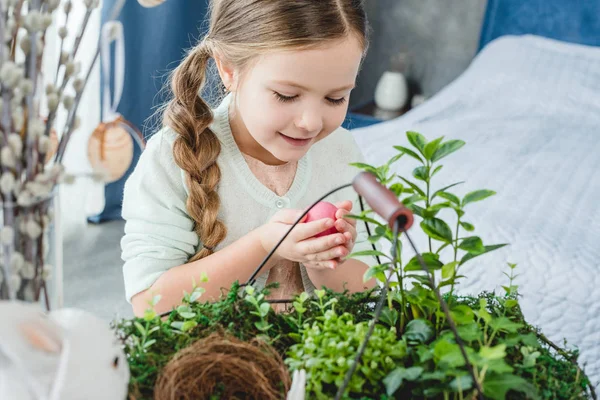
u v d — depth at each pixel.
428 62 3.62
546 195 1.91
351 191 1.18
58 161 0.59
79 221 2.85
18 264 0.53
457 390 0.55
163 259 0.98
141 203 1.01
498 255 1.57
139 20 2.78
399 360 0.60
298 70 0.82
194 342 0.62
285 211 0.90
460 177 2.02
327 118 0.88
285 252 0.87
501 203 1.83
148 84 2.92
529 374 0.61
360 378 0.58
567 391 0.61
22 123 0.52
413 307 0.68
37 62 0.55
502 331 0.66
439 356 0.56
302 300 0.68
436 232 0.64
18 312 0.45
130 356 0.60
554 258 1.56
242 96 0.91
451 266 0.65
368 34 0.92
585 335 1.42
